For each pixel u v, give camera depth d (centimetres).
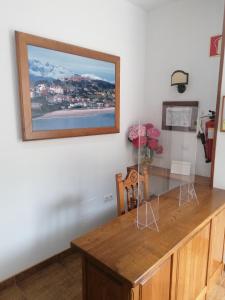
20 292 190
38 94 189
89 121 233
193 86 253
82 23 216
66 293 189
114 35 248
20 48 173
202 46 242
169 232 140
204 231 160
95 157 250
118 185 174
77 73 215
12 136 181
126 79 271
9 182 184
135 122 292
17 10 172
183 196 193
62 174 221
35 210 204
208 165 247
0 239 184
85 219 250
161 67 278
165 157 213
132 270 107
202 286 172
